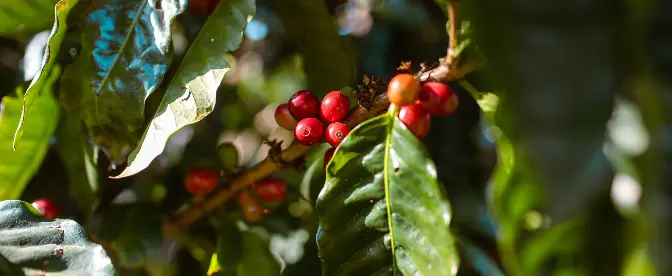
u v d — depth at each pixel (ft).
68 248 1.40
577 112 1.10
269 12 2.26
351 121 1.49
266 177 1.68
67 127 1.66
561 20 1.11
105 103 1.50
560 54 1.11
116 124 1.53
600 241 1.87
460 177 2.18
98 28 1.50
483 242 2.15
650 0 1.12
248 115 2.77
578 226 1.85
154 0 1.49
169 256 2.08
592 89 1.10
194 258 2.04
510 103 1.12
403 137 1.42
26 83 1.71
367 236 1.43
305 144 1.48
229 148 1.74
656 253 1.28
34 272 1.36
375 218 1.42
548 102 1.10
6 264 1.36
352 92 1.59
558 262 2.05
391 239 1.42
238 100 2.63
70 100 1.54
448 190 2.16
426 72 1.47
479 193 2.17
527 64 1.11
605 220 1.84
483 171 2.16
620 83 1.17
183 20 1.91
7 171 1.63
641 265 1.56
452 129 2.19
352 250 1.43
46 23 1.71
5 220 1.41
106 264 1.38
